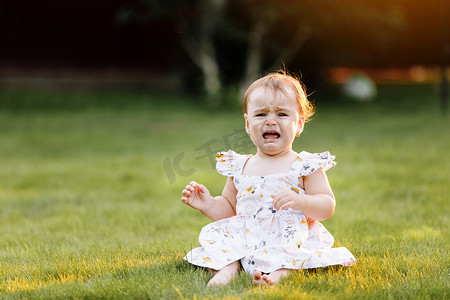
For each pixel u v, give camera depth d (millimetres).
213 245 4844
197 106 24500
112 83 28578
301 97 5109
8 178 11273
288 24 25594
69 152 14586
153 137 16891
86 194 9906
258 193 4945
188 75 27516
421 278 4504
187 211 8516
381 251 5523
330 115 22094
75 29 28484
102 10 28719
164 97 26859
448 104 24391
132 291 4238
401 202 8328
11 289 4523
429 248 5621
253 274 4512
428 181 9773
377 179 10133
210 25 24766
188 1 24516
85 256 5637
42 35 28062
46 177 11352
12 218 8242
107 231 7199
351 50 27172
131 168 12148
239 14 25828
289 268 4617
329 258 4730
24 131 17906
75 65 28594
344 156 12602
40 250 6082
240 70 26750
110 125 19375
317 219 4852
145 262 5188
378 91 30453
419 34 34219
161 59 29750
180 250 5734
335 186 9688
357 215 7539
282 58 25922
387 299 4094
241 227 4973
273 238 4828
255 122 5020
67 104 24141
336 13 24688
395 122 19359
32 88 27406
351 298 4074
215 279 4520
